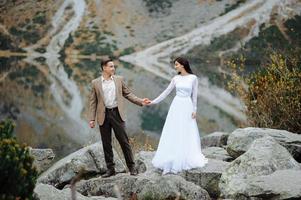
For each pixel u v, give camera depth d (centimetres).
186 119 873
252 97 1323
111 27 7319
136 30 7288
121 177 852
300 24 6881
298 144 930
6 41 7088
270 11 7106
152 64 6194
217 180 828
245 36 6981
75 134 1833
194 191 725
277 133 952
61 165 911
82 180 890
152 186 732
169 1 7575
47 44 7125
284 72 1275
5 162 486
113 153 956
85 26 7325
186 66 884
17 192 493
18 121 2142
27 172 516
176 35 7231
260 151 784
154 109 2488
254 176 734
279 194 649
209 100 2886
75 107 2636
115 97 848
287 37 6769
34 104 2714
